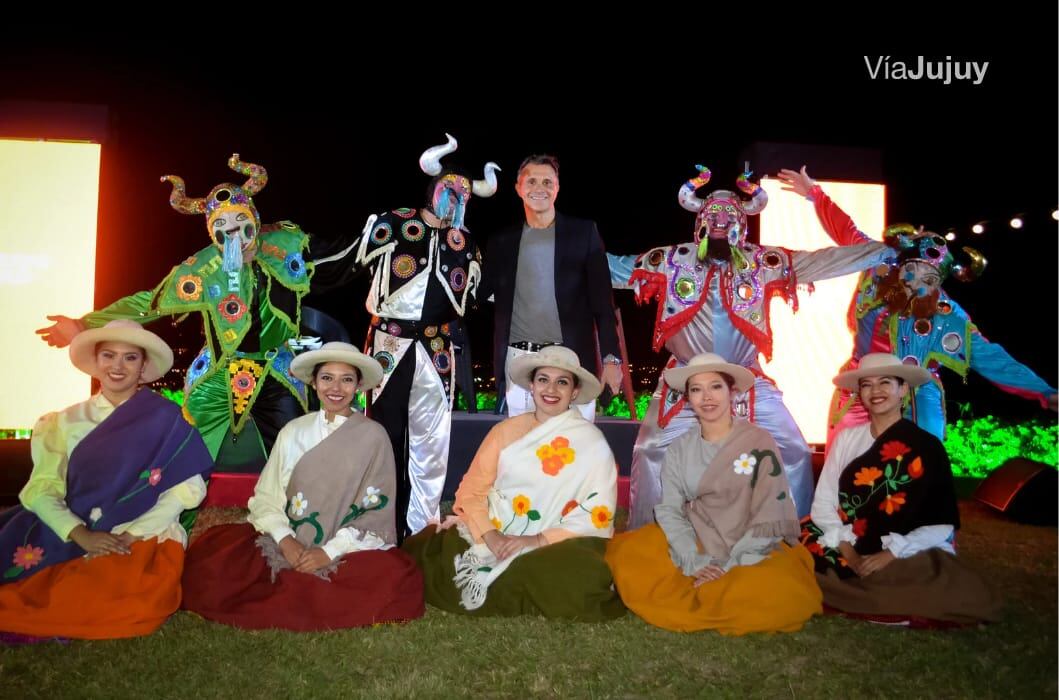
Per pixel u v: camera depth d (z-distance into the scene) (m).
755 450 3.87
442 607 3.80
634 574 3.66
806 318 7.54
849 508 4.00
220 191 4.43
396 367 4.74
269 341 4.55
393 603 3.56
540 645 3.31
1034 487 6.01
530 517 3.95
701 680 3.01
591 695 2.86
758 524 3.77
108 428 3.62
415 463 4.82
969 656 3.28
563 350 4.05
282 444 3.87
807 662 3.22
